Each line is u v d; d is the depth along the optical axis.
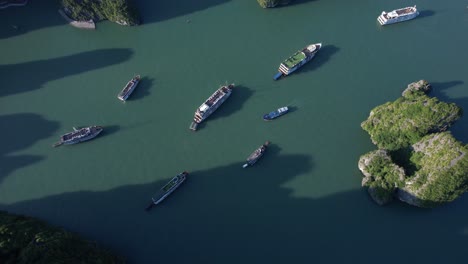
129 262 184.12
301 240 190.00
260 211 197.25
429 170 183.88
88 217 195.25
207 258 186.00
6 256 158.75
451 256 186.50
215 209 197.88
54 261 154.00
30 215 194.38
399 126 198.25
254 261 185.12
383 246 188.38
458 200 198.38
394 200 197.38
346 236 190.62
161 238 190.62
